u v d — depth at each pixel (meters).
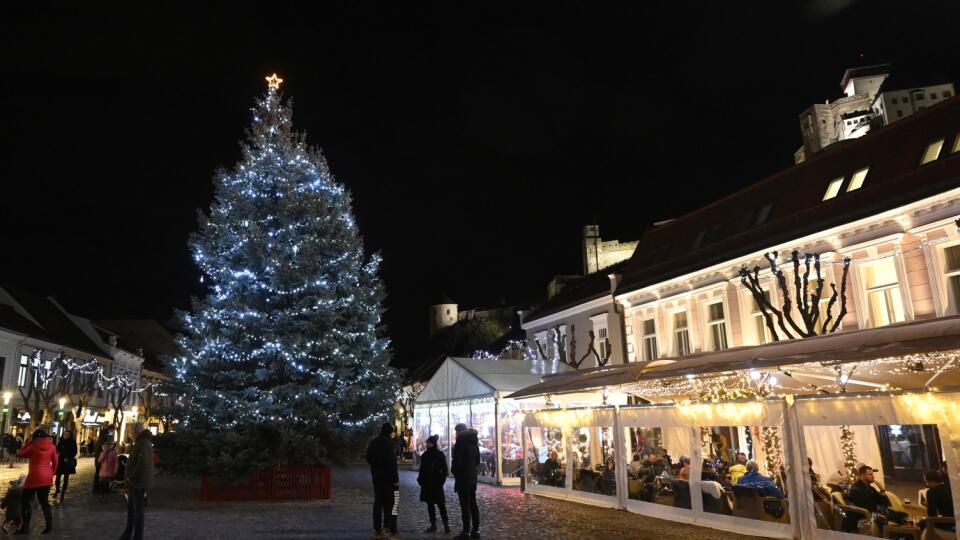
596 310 28.19
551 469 18.44
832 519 10.30
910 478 10.73
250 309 17.86
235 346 17.75
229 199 19.33
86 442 47.62
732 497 12.14
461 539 11.58
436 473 12.51
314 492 18.08
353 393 18.09
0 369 39.75
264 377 17.47
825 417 10.62
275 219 19.31
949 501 9.02
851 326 17.16
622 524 13.06
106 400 55.38
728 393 17.08
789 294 18.83
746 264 20.33
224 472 16.73
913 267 15.91
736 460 13.68
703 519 12.71
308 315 18.03
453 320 92.00
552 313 31.44
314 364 18.27
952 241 15.05
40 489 12.23
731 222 22.75
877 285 16.91
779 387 15.46
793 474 11.00
